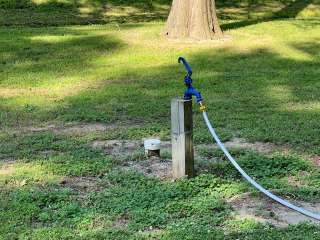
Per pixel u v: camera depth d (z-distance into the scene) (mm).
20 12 16891
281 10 17438
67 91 8977
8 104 8273
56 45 12008
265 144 6590
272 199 5223
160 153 6309
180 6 12453
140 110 7922
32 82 9500
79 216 4926
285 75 9797
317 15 16969
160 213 4941
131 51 11508
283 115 7609
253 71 10070
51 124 7438
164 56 11094
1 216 4902
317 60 10875
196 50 11508
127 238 4586
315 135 6809
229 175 5738
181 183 5438
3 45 11969
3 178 5672
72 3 17719
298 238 4547
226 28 13680
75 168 5848
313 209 5090
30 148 6508
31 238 4594
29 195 5219
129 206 5055
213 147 6469
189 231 4656
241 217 4953
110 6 17734
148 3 18062
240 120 7391
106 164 5969
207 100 8375
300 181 5629
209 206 5051
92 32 13391
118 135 6906
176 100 5508
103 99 8492
